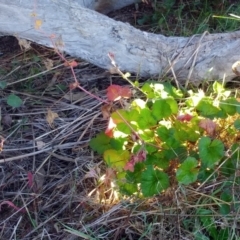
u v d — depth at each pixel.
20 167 2.11
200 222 1.89
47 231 1.93
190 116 1.97
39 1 2.20
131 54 2.30
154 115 1.99
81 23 2.25
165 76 2.31
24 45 2.29
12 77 2.42
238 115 2.05
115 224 1.92
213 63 2.27
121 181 1.93
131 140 2.03
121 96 1.98
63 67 2.43
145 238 1.87
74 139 2.18
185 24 2.62
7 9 2.20
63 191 2.03
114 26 2.28
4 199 2.03
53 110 2.28
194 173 1.85
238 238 1.82
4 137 2.19
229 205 1.87
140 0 2.76
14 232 1.93
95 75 2.40
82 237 1.90
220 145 1.88
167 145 1.94
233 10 2.64
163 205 1.92
